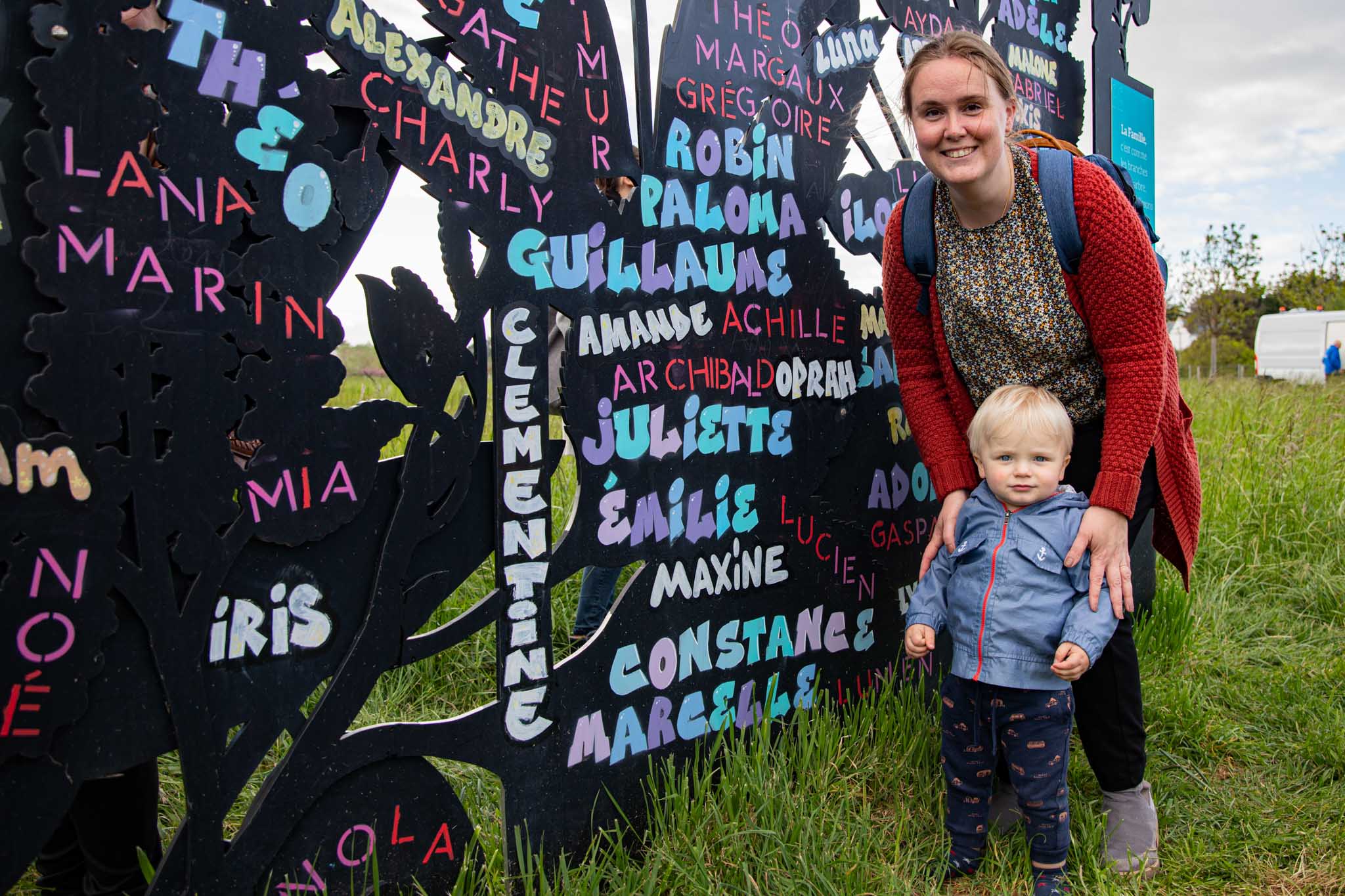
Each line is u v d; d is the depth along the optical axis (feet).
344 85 6.05
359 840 6.62
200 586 5.66
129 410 5.34
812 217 9.21
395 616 6.56
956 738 7.97
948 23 10.53
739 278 8.62
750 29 8.54
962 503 8.30
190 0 5.39
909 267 8.34
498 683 7.21
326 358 6.10
